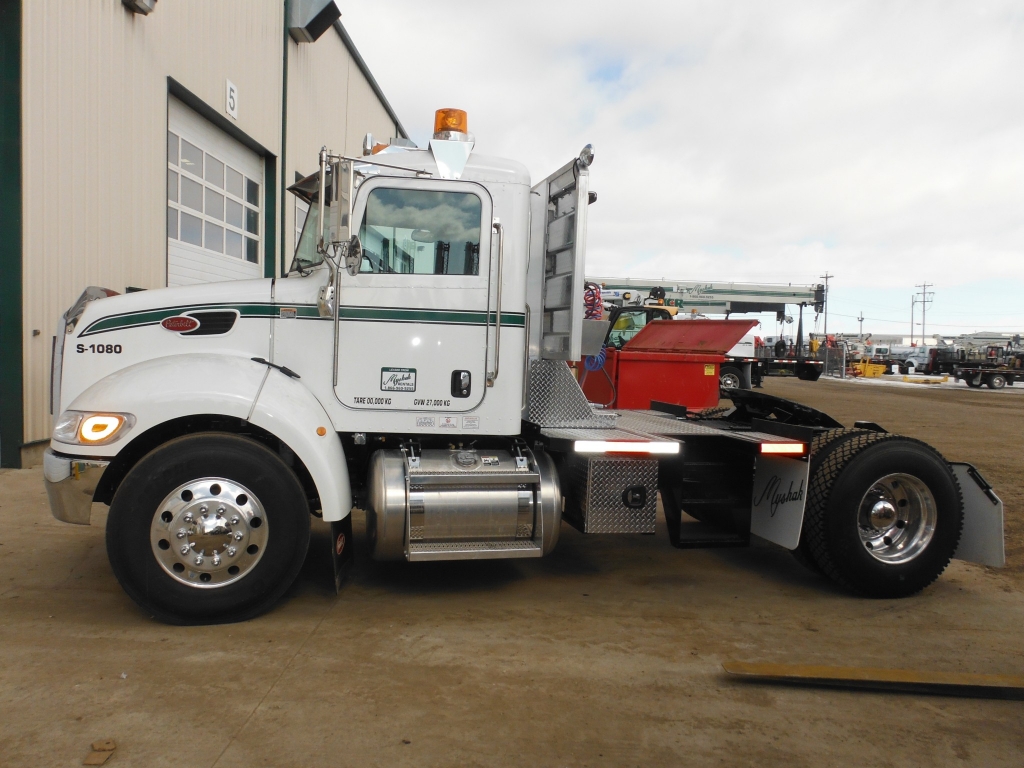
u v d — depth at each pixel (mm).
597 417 4688
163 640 3492
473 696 3062
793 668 3357
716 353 10148
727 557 5375
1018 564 5367
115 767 2455
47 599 3951
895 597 4543
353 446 4391
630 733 2830
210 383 3732
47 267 6785
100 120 7457
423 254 4160
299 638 3574
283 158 12055
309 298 4109
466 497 4055
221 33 9914
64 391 4047
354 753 2605
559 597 4355
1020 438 12695
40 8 6570
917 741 2863
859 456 4430
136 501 3537
